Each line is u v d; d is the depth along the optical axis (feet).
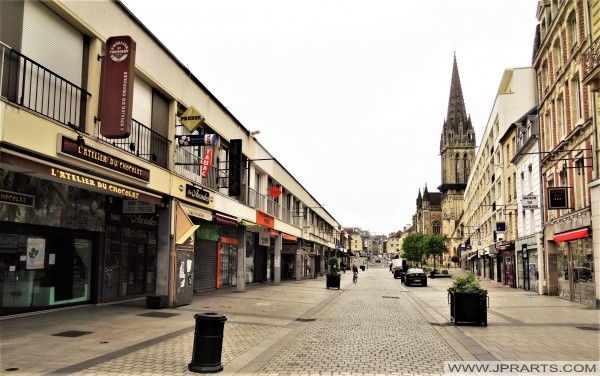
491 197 155.12
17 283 39.50
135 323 39.24
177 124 58.75
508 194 124.06
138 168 45.06
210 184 69.21
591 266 63.82
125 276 54.44
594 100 61.41
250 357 28.68
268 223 101.71
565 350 31.68
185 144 57.00
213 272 83.87
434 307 63.41
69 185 43.98
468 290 44.52
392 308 61.87
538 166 90.38
